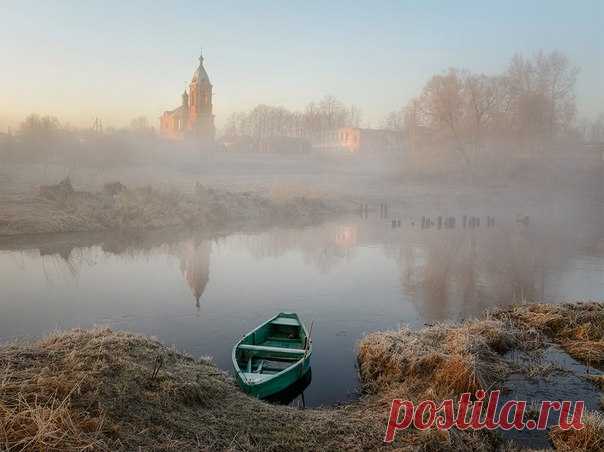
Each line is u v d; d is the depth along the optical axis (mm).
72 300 17000
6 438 5992
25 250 24469
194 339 13469
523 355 11719
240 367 10875
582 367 11180
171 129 125125
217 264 23438
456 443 7707
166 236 30031
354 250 27938
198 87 110312
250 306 16781
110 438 6520
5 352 8625
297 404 9742
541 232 36406
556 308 14555
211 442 7125
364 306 16984
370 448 7488
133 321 14969
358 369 11469
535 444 8086
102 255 24250
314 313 16109
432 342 11547
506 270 23234
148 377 8469
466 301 17781
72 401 7090
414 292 18969
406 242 31000
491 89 65062
